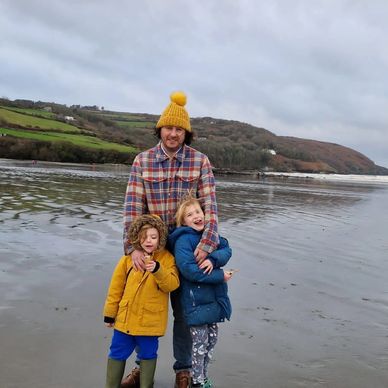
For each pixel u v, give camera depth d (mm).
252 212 11938
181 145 2789
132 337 2553
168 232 2680
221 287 2670
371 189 33250
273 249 7023
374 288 5168
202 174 2775
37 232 6992
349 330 3795
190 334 2740
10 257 5383
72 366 2850
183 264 2539
